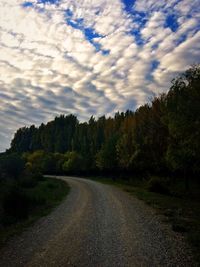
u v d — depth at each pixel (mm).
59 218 16734
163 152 38938
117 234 12594
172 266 8547
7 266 8477
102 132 114375
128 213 18609
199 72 22578
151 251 10062
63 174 109375
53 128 187500
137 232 13070
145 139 41781
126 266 8492
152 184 36594
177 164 30125
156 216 17906
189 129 22688
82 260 9008
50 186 40312
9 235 12516
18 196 17125
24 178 41156
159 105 40031
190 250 10305
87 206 21766
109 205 22422
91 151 108750
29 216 17375
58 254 9641
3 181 33969
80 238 11852
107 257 9328
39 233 12922
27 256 9469
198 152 23188
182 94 23219
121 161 54312
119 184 54906
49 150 170250
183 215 18531
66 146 162125
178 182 43625
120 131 69250
